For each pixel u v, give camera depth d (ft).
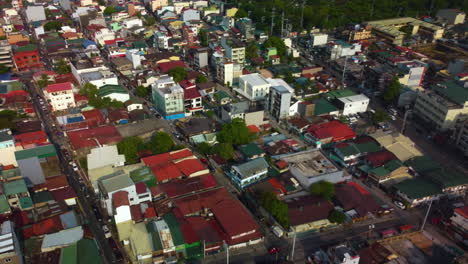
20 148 418.10
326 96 547.49
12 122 459.32
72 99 530.27
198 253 302.66
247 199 368.68
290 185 371.76
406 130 495.82
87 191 377.71
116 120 490.08
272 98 514.27
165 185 369.50
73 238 303.89
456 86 513.45
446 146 460.96
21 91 554.46
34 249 296.10
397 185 373.61
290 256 307.37
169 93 502.38
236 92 586.04
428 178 385.29
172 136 471.21
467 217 319.47
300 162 398.42
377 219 348.18
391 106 553.23
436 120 492.95
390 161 400.47
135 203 345.51
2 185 357.61
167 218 330.34
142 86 567.59
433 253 310.65
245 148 429.79
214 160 420.36
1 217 326.24
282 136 466.70
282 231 327.06
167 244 301.02
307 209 340.18
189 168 391.04
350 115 523.29
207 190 368.07
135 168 390.42
